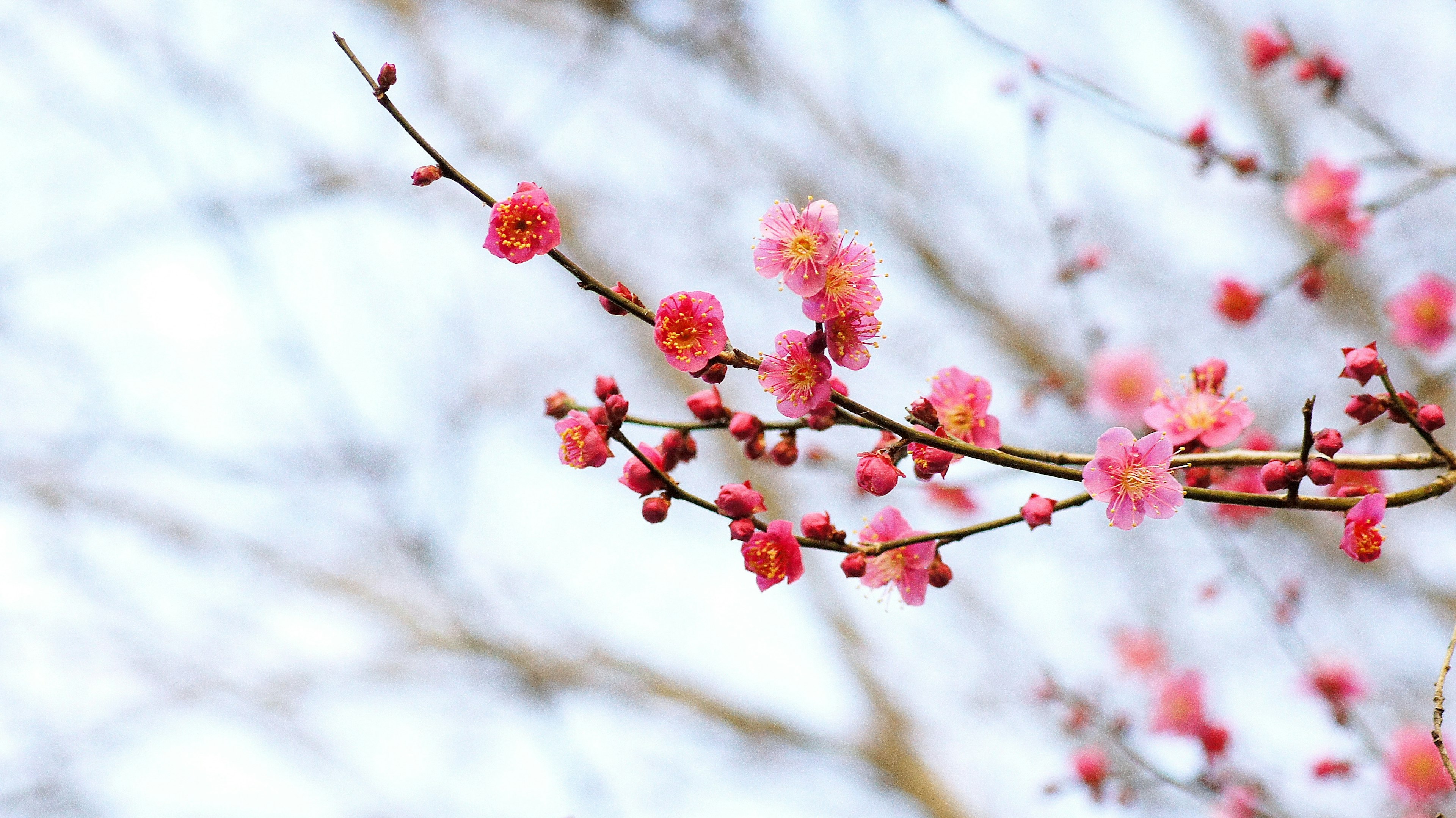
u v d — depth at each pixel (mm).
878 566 2734
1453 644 2477
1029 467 2492
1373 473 3535
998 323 7379
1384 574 6258
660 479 2637
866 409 2453
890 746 7656
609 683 7996
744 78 7465
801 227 2545
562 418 2848
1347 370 2578
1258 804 4855
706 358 2494
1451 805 4520
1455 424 5695
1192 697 5070
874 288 2551
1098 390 5234
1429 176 4477
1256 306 4941
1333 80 4734
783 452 2805
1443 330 4590
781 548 2607
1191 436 2943
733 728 7910
